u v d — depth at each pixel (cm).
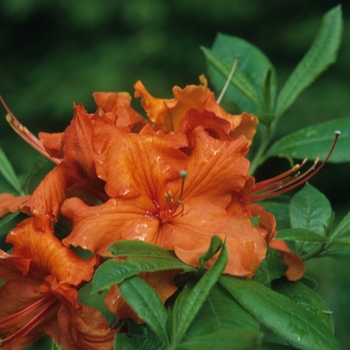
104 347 34
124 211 35
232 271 33
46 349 66
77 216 34
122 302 33
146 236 34
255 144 73
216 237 33
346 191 106
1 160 43
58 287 34
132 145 35
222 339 30
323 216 39
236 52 48
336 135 38
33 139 40
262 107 43
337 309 76
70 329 35
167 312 32
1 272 36
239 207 36
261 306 33
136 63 114
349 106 104
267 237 36
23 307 36
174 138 36
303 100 106
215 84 47
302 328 32
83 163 35
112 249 33
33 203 35
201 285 32
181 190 35
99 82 111
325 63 44
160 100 38
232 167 35
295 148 44
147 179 35
